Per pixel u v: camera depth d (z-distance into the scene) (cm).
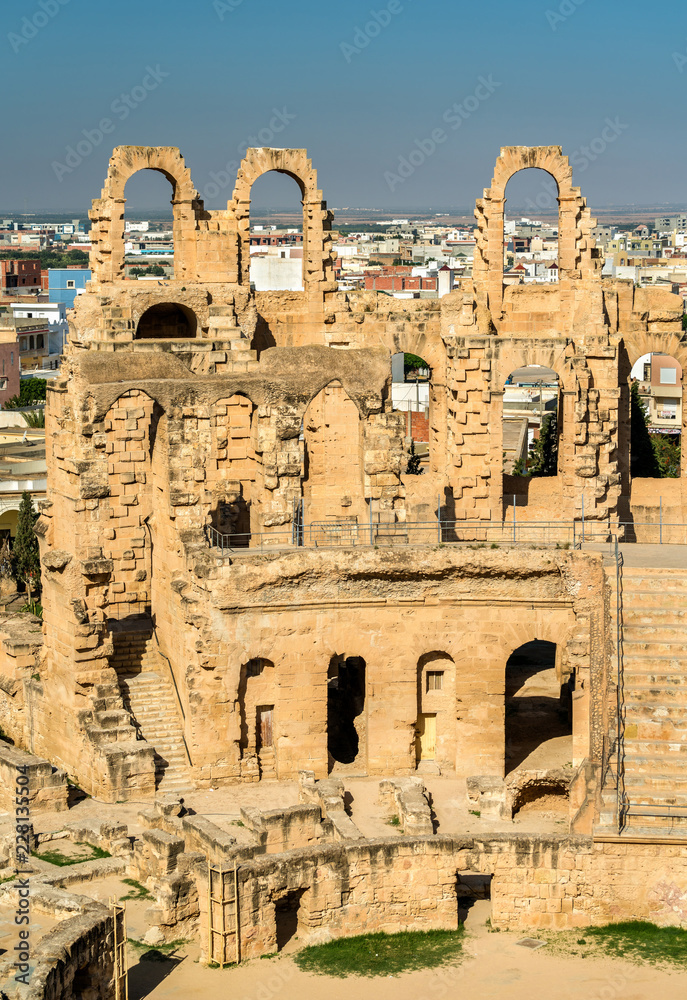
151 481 7781
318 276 9075
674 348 8888
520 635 7150
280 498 7475
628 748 6338
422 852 5984
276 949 5831
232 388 7412
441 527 8131
